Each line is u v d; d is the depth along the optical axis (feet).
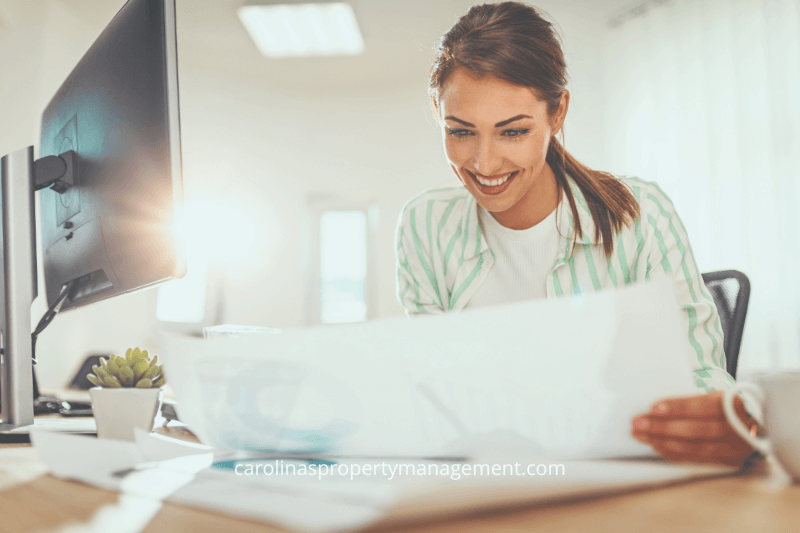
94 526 0.99
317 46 14.62
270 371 1.46
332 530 0.86
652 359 1.36
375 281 15.83
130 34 2.53
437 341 1.36
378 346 1.39
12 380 2.62
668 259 3.24
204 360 1.52
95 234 2.77
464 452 1.38
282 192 15.96
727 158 11.07
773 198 10.52
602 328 1.34
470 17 2.81
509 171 2.84
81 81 2.96
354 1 12.92
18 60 11.16
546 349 1.33
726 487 1.28
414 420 1.37
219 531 0.95
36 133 11.41
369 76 15.92
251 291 15.49
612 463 1.29
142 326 13.74
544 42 2.69
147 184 2.41
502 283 3.69
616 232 3.33
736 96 11.00
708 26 11.49
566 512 1.06
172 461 1.47
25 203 2.72
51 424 2.66
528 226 3.52
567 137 12.99
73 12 12.64
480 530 0.95
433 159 15.56
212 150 15.51
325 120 16.17
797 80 10.51
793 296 10.24
